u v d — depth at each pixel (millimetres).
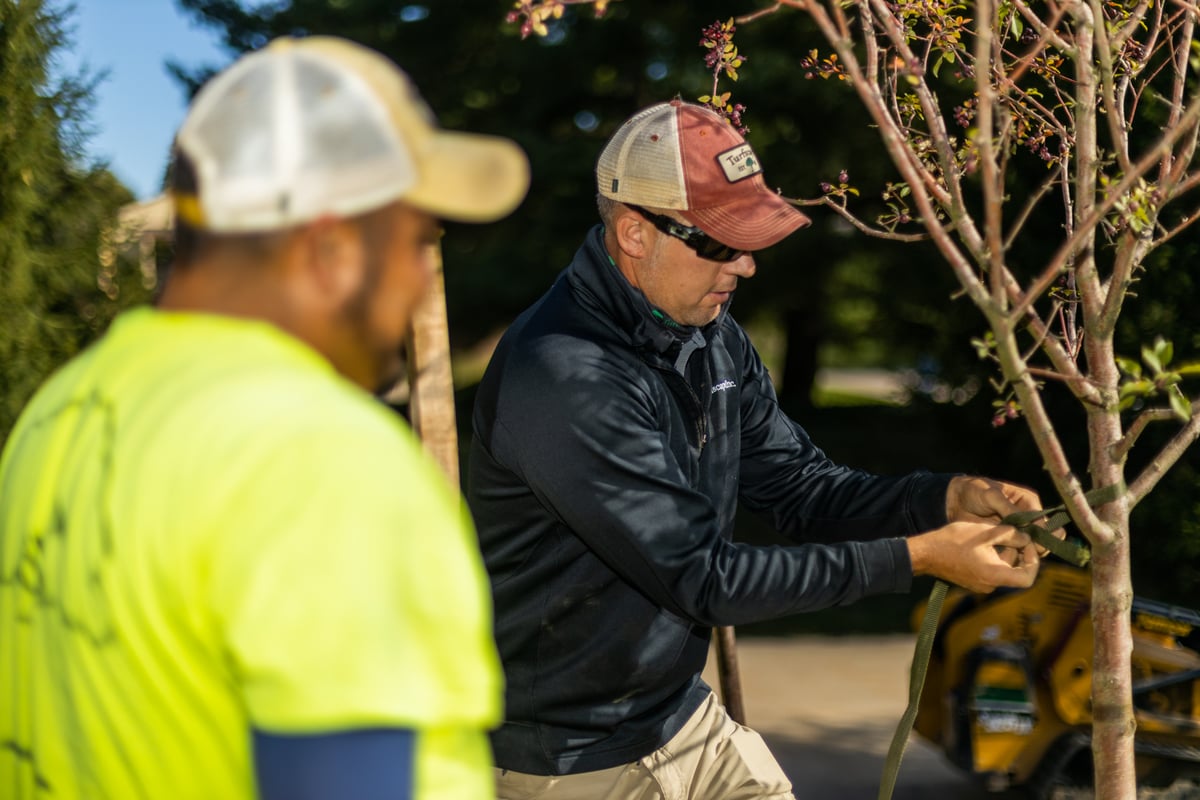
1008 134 1851
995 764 3088
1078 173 1915
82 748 905
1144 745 3123
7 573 988
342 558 808
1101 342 1908
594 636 2141
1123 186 1612
